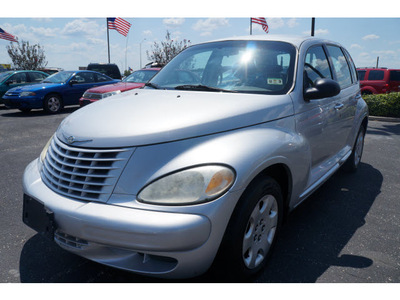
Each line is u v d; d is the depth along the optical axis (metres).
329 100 3.49
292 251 2.83
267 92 2.87
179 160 2.07
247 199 2.15
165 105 2.52
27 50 31.02
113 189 2.06
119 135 2.16
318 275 2.50
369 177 4.78
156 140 2.12
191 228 1.90
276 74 3.01
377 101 10.86
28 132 8.34
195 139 2.18
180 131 2.17
